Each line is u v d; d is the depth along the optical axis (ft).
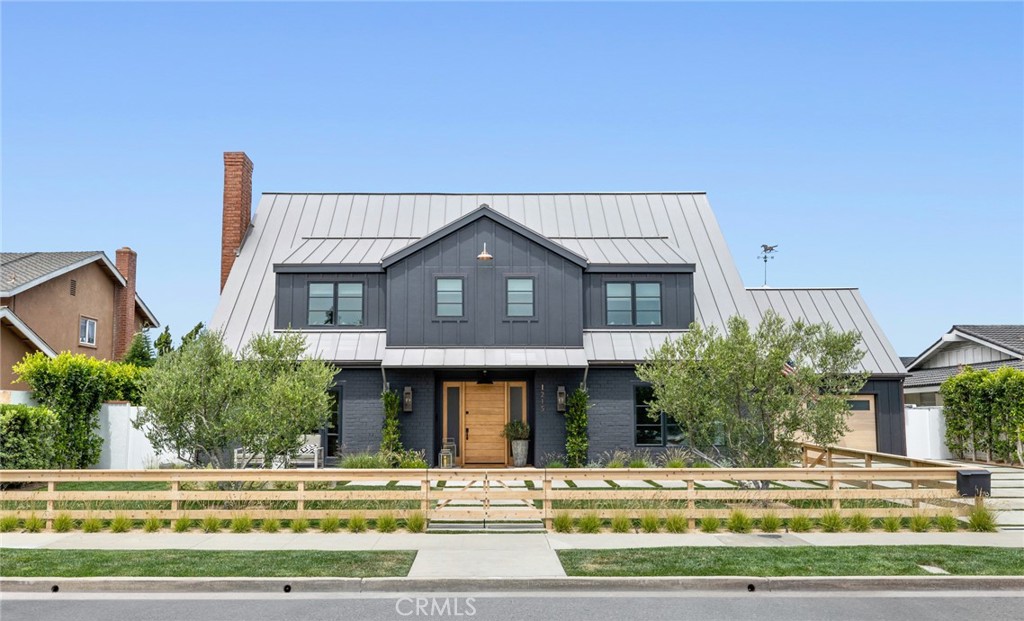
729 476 47.39
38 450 61.11
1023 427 77.36
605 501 55.62
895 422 85.87
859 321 91.81
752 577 33.99
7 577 34.04
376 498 47.57
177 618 29.35
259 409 54.90
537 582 33.83
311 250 86.89
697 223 99.45
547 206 101.65
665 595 32.83
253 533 45.34
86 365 70.95
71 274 104.27
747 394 54.19
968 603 31.58
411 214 99.66
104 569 35.60
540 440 78.13
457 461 79.92
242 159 96.27
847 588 33.81
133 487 59.47
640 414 78.79
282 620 29.12
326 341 80.02
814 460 76.64
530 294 80.07
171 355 57.06
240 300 85.76
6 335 85.51
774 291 96.02
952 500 50.55
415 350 78.18
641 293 82.89
